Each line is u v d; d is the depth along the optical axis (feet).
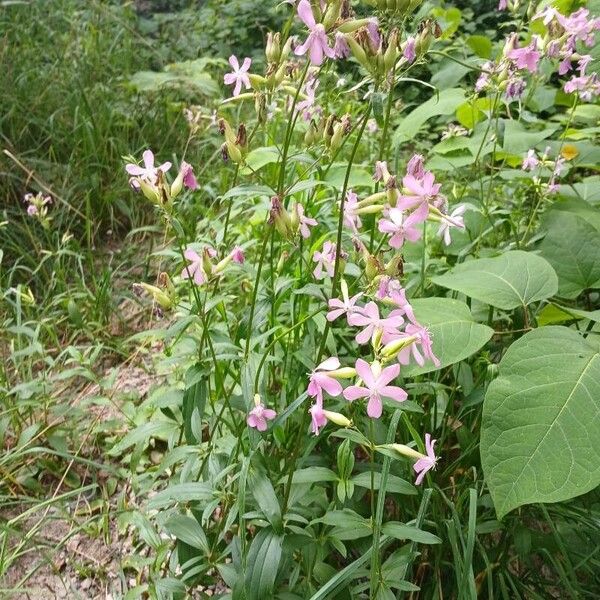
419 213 1.17
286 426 1.56
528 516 1.47
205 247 1.36
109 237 2.76
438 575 1.37
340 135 1.35
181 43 4.35
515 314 1.57
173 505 1.61
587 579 1.47
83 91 2.99
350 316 1.12
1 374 1.97
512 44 1.80
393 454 1.14
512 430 1.17
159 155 2.98
